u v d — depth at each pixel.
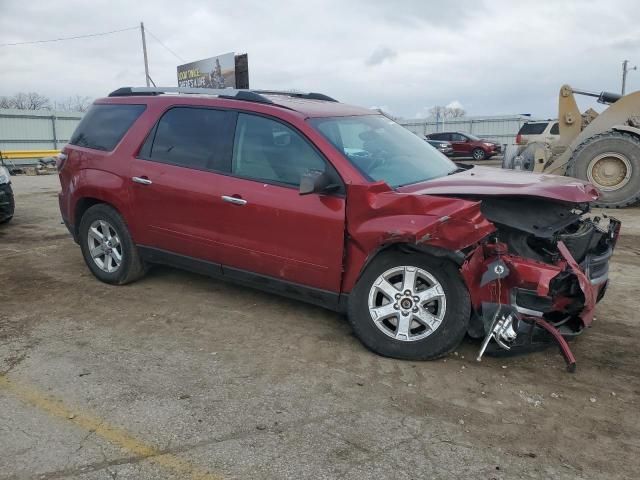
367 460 2.89
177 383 3.67
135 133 5.27
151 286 5.62
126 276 5.51
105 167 5.38
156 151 5.11
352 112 4.98
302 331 4.53
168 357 4.06
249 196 4.42
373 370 3.87
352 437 3.09
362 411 3.35
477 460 2.90
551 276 3.65
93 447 2.97
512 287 3.74
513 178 4.31
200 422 3.22
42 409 3.35
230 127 4.68
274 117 4.45
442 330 3.84
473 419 3.28
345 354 4.11
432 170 4.67
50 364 3.94
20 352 4.13
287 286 4.42
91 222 5.63
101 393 3.54
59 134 34.53
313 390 3.59
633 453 2.98
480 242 3.77
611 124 11.20
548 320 4.01
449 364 3.96
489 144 28.72
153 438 3.06
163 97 5.23
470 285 3.82
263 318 4.80
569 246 4.10
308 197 4.16
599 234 4.37
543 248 3.91
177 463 2.84
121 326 4.63
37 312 4.95
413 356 3.95
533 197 3.81
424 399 3.49
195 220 4.79
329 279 4.16
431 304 3.91
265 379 3.74
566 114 12.25
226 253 4.66
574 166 10.96
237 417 3.27
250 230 4.46
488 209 3.94
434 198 3.69
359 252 4.01
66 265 6.45
